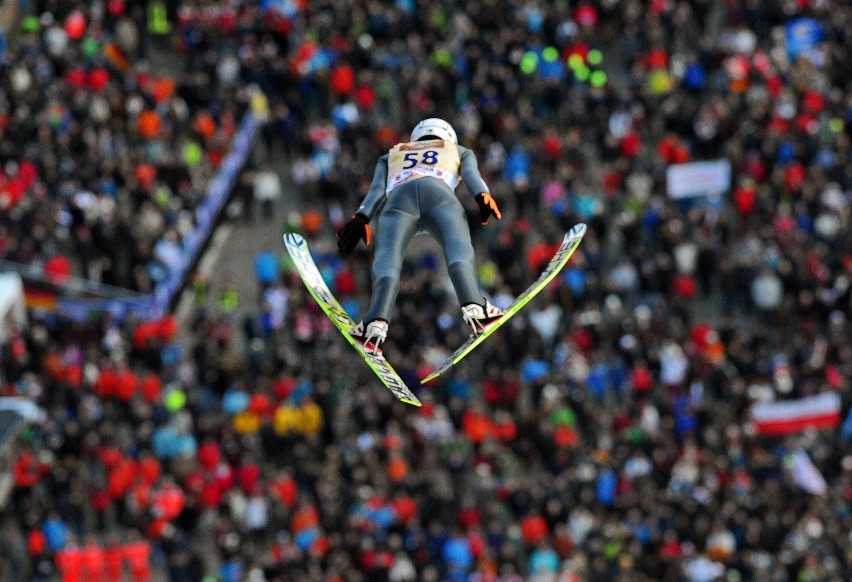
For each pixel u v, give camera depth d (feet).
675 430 485.15
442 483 468.75
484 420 478.18
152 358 492.54
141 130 553.23
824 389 496.64
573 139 572.51
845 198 568.82
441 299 505.25
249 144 584.40
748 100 590.55
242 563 426.51
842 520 458.50
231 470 453.58
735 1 629.92
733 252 556.51
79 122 545.03
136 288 512.63
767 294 532.32
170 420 467.11
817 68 609.01
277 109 580.30
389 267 189.98
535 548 448.24
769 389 496.64
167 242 525.75
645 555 440.04
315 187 564.30
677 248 539.29
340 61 593.01
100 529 452.35
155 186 542.98
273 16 597.11
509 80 584.81
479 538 439.63
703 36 636.07
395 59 596.29
